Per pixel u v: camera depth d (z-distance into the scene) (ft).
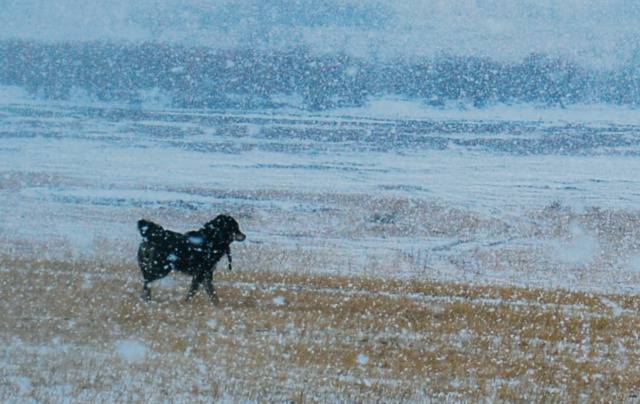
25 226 98.78
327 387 38.11
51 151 181.37
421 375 41.45
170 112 281.95
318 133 236.63
